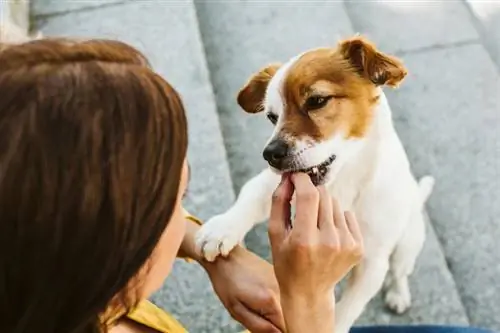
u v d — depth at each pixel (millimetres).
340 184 1456
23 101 548
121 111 568
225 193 1993
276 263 969
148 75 604
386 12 2646
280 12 2617
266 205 1428
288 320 1013
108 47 615
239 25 2588
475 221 2119
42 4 2432
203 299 1794
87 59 589
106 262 577
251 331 1140
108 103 564
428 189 1976
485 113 2355
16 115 545
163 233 672
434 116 2352
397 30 2592
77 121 551
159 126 590
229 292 1178
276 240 993
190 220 1355
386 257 1555
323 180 1395
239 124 2311
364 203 1499
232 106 2359
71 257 564
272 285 1167
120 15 2391
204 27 2594
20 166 542
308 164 1367
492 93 2406
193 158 2061
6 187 542
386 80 1396
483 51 2523
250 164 2211
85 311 593
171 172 608
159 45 2309
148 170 584
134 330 1017
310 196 972
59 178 547
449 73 2459
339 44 1438
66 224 554
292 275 956
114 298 658
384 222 1507
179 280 1822
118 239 575
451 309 1957
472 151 2268
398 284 1940
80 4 2434
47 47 587
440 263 2039
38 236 552
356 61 1419
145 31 2346
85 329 629
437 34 2574
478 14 2633
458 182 2201
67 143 548
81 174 551
